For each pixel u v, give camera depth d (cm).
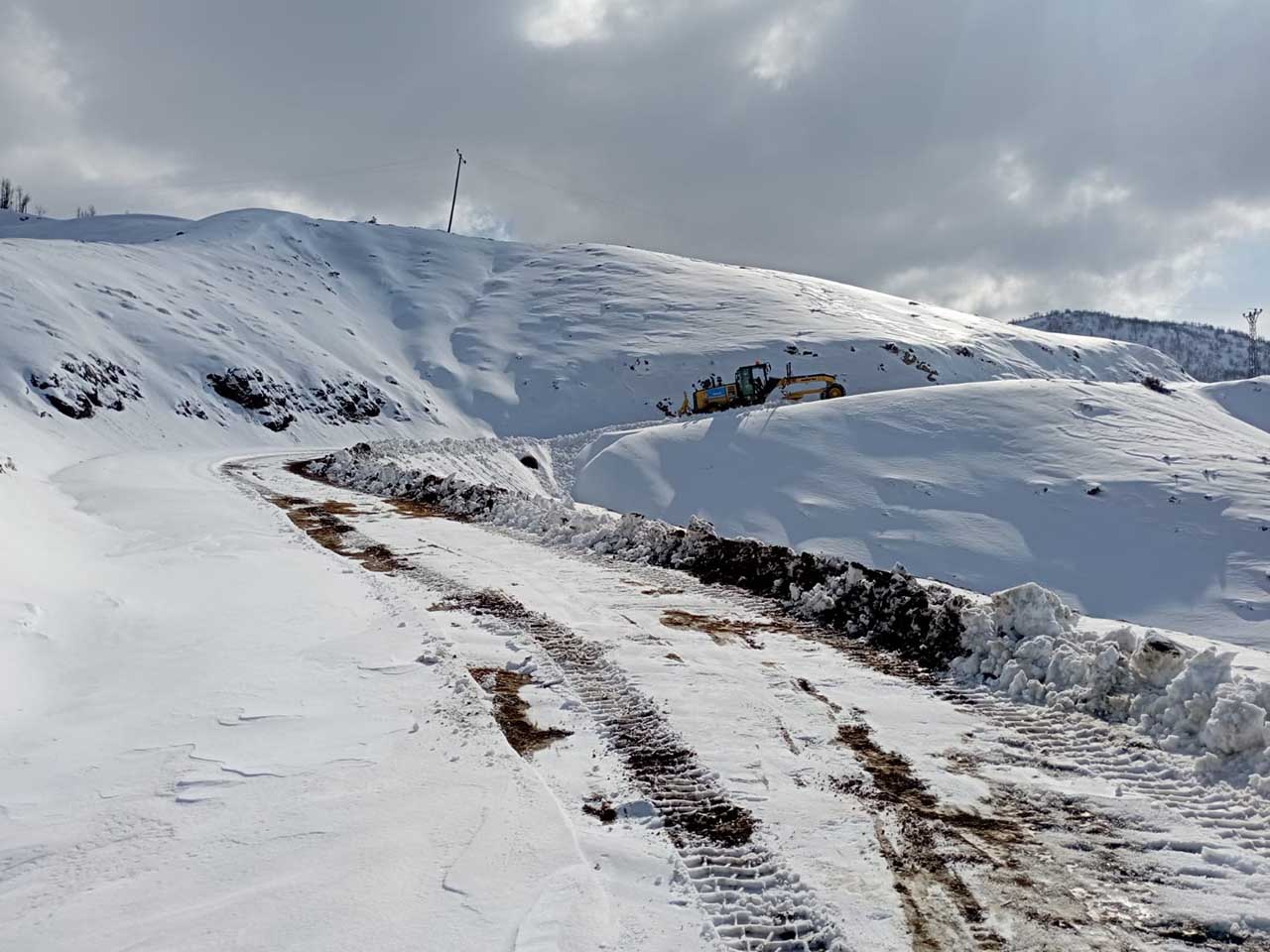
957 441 2888
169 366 3709
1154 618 1941
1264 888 342
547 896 336
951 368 5684
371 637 709
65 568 848
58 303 3472
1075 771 458
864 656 666
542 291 7169
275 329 4791
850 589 788
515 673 627
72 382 2948
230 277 5591
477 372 5597
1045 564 2181
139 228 7594
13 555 786
